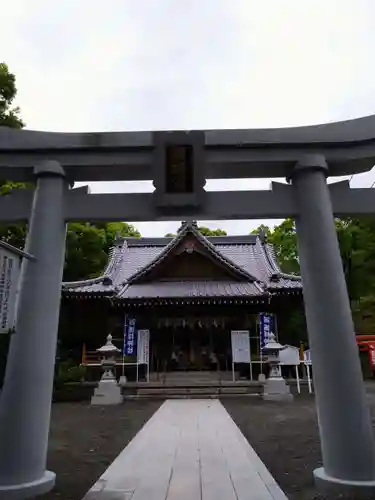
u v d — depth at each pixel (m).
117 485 4.80
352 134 5.35
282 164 5.39
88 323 20.08
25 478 4.32
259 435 8.15
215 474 5.28
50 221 5.14
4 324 4.48
